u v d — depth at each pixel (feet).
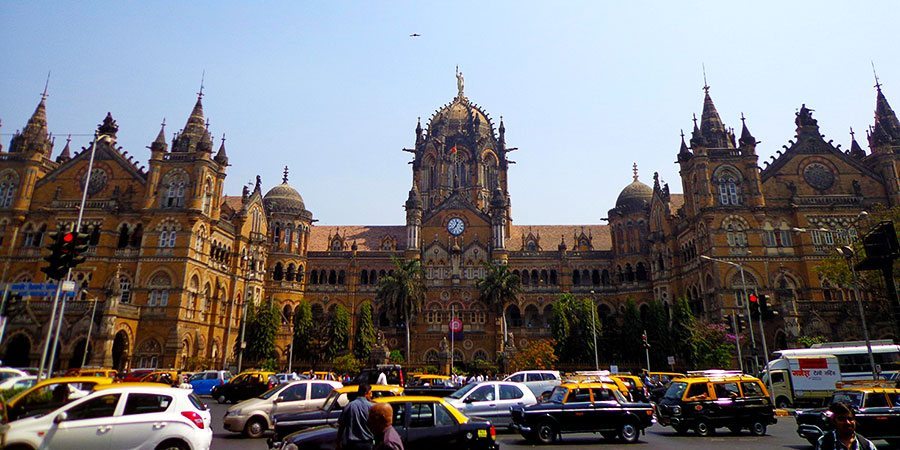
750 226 225.56
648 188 310.65
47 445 49.60
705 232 230.27
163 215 229.04
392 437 29.43
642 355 231.50
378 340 242.58
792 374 137.08
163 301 217.97
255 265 275.80
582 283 299.58
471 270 292.20
